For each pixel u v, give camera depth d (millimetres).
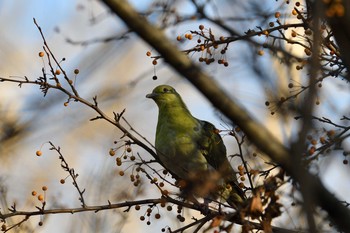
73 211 10508
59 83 10438
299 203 8000
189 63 6203
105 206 10664
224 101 6195
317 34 5434
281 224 9805
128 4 6215
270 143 6160
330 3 6145
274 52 9523
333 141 8805
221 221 8656
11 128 11734
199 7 10828
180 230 10336
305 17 11039
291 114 7035
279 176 8492
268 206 8641
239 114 6172
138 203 10773
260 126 6199
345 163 8906
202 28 10516
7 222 13086
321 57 10094
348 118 9430
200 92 6199
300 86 9273
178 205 11008
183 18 10828
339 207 6188
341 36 6148
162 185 11375
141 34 6152
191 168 15273
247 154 9945
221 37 10359
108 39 9898
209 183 8414
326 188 6234
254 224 9430
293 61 9703
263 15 10438
